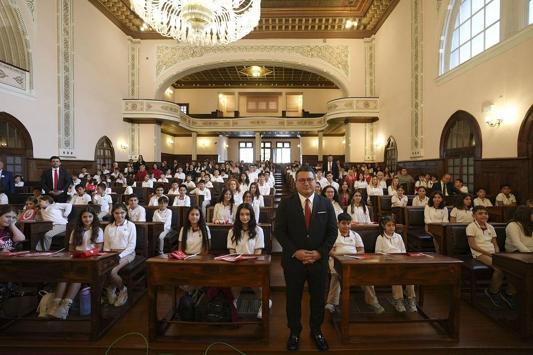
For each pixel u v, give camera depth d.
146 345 2.74
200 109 22.56
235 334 2.92
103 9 12.95
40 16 9.72
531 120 5.69
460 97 7.88
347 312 2.75
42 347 2.71
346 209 5.07
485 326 3.06
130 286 3.47
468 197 5.00
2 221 3.55
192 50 15.13
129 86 15.15
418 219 5.50
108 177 10.26
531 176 5.74
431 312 3.38
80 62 11.53
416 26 10.17
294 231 2.73
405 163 11.02
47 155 10.02
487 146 6.89
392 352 2.67
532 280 2.79
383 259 2.87
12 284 3.79
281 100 22.83
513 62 6.08
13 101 8.74
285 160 25.02
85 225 3.62
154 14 7.98
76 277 2.82
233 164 15.89
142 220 4.96
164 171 13.12
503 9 6.48
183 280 2.79
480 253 3.74
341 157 22.20
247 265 2.75
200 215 3.59
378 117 14.18
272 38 15.04
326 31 14.85
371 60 14.70
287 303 2.73
